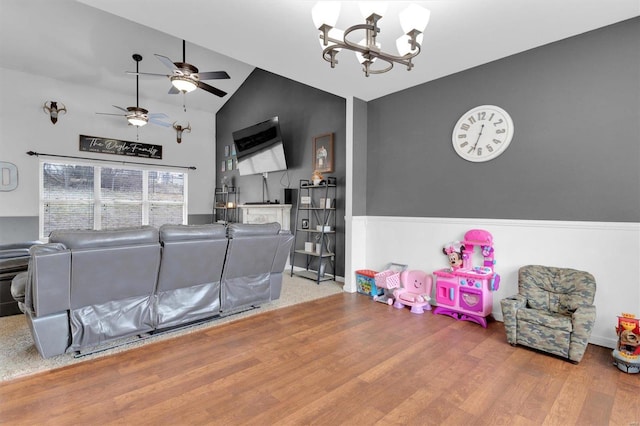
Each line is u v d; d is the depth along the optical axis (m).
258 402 1.83
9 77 5.28
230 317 3.21
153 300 2.73
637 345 2.16
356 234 4.25
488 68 3.24
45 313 2.19
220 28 2.62
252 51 3.00
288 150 5.71
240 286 3.31
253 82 6.54
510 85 3.10
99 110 6.15
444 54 3.05
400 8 2.34
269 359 2.34
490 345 2.59
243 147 6.32
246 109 6.75
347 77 3.59
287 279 4.87
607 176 2.59
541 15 2.43
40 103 5.55
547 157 2.89
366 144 4.38
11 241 5.30
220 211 7.59
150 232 2.54
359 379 2.07
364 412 1.75
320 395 1.90
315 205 5.20
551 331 2.36
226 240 2.96
